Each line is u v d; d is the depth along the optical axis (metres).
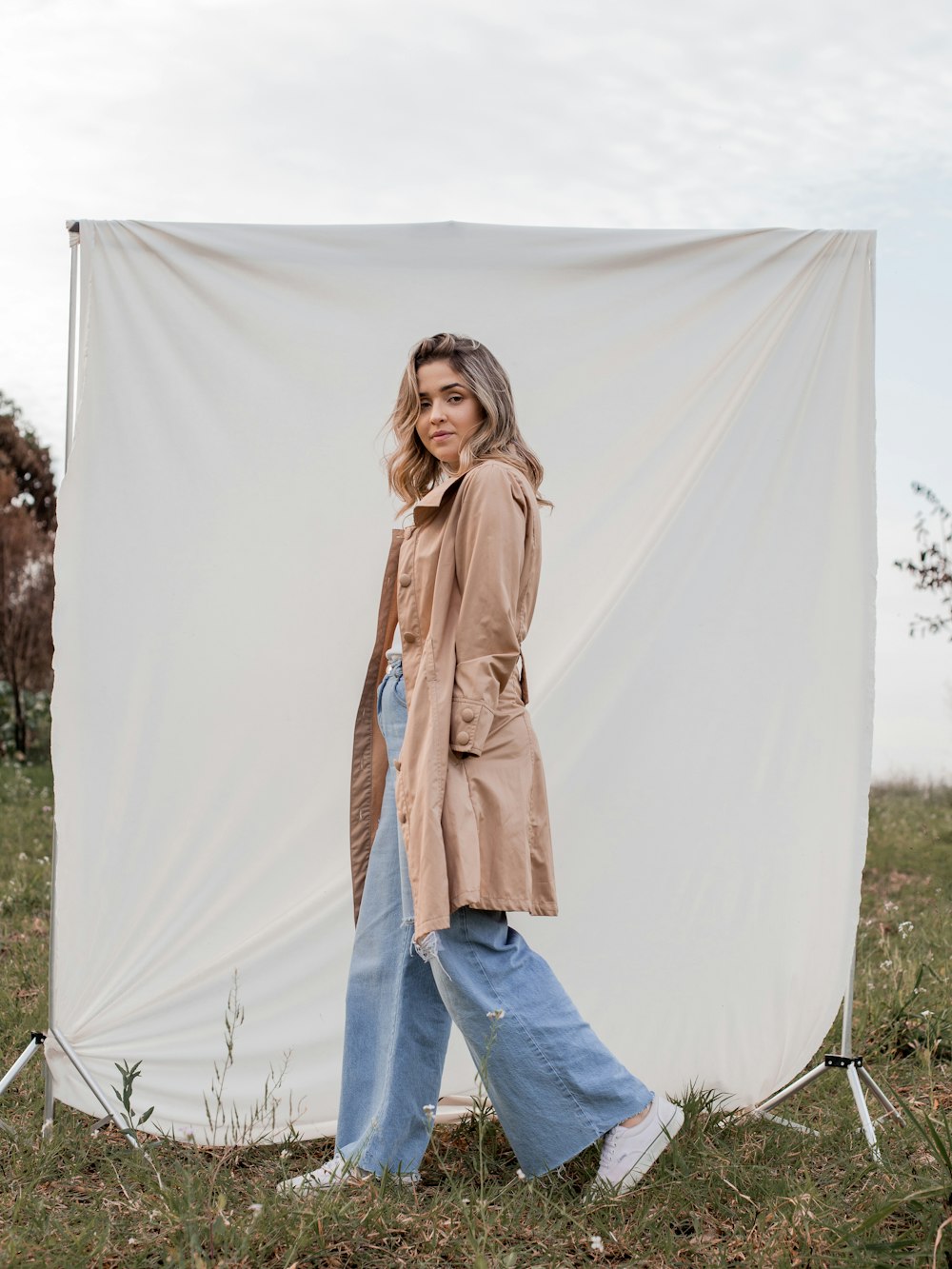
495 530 2.65
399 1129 2.82
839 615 3.37
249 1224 2.40
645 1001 3.37
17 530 9.92
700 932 3.37
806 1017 3.32
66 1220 2.49
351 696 3.40
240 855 3.38
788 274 3.37
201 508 3.35
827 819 3.35
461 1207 2.48
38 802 7.79
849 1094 3.41
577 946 3.38
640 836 3.38
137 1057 3.29
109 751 3.30
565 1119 2.67
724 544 3.40
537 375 3.39
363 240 3.36
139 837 3.33
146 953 3.33
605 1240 2.44
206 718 3.36
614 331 3.39
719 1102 3.27
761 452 3.39
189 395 3.34
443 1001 2.88
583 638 3.41
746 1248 2.37
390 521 3.39
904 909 5.56
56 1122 3.14
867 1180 2.69
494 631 2.64
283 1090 3.32
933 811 8.06
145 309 3.33
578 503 3.43
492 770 2.69
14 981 4.29
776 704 3.38
